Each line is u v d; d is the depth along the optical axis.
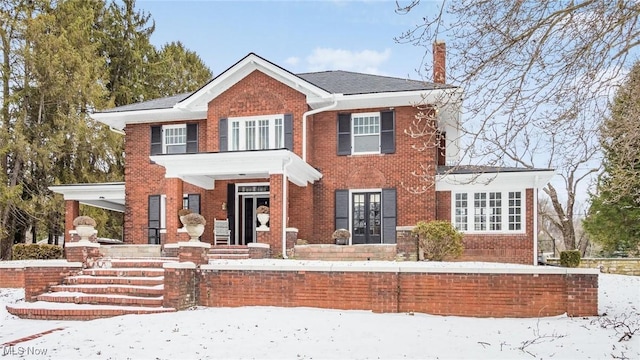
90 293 13.78
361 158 22.00
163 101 25.16
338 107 22.20
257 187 22.58
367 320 11.31
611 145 8.97
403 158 21.52
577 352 8.95
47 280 14.27
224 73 21.97
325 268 12.69
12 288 17.25
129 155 24.38
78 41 32.25
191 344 9.50
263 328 10.54
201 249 13.52
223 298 13.18
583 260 25.27
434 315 12.09
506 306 11.93
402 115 21.69
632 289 17.06
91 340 9.96
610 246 28.20
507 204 20.77
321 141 22.50
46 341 10.02
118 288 13.65
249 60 21.78
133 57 40.44
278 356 8.76
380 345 9.35
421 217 21.09
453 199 21.30
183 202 22.19
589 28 7.72
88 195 25.06
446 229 16.70
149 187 23.98
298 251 18.41
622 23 7.48
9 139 27.75
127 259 15.77
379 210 21.75
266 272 13.01
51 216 31.30
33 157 28.45
